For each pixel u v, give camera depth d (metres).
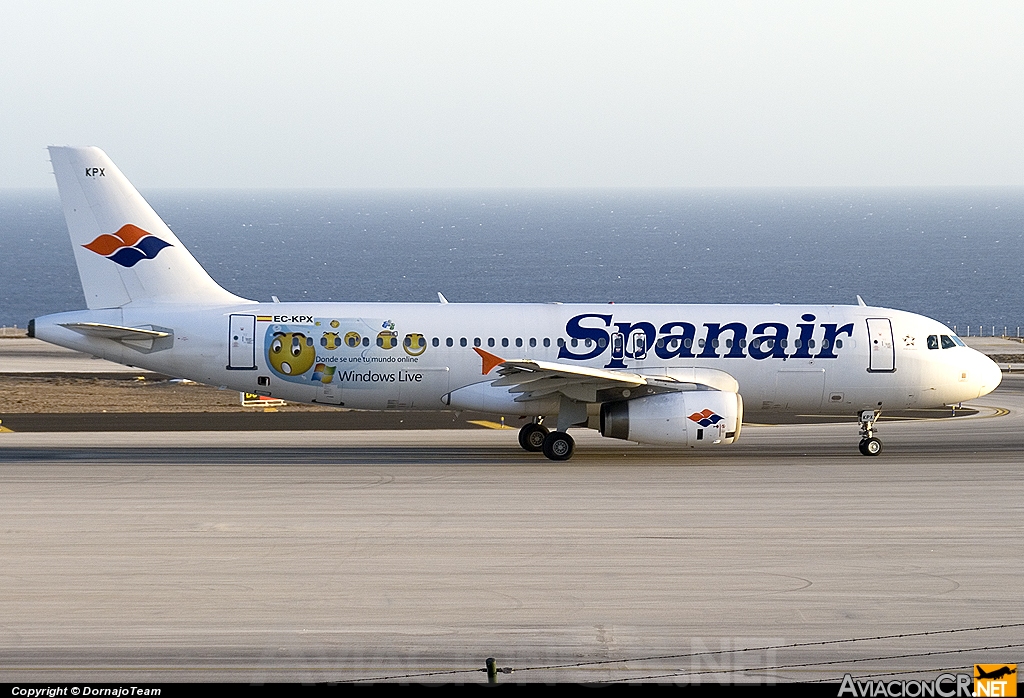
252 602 90.00
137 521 114.31
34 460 145.88
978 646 82.00
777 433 174.00
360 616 87.12
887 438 169.50
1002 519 118.06
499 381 145.50
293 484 132.62
